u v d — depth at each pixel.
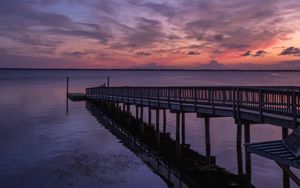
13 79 159.38
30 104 50.91
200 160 19.70
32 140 25.36
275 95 15.16
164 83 109.44
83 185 15.31
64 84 111.75
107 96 41.53
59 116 38.88
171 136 27.72
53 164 18.73
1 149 22.42
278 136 27.73
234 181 16.09
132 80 142.62
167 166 18.42
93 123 34.06
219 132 29.80
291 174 8.63
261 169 18.09
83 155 20.69
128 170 17.53
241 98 16.89
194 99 20.22
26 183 15.68
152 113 45.78
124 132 29.16
